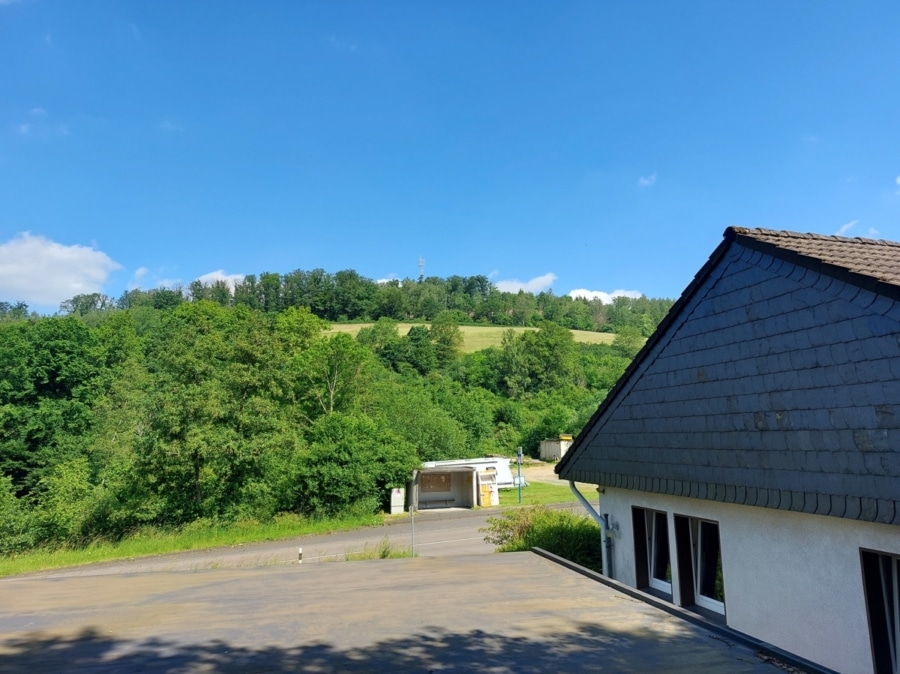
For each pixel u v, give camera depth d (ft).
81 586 22.85
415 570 24.58
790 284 20.26
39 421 132.16
